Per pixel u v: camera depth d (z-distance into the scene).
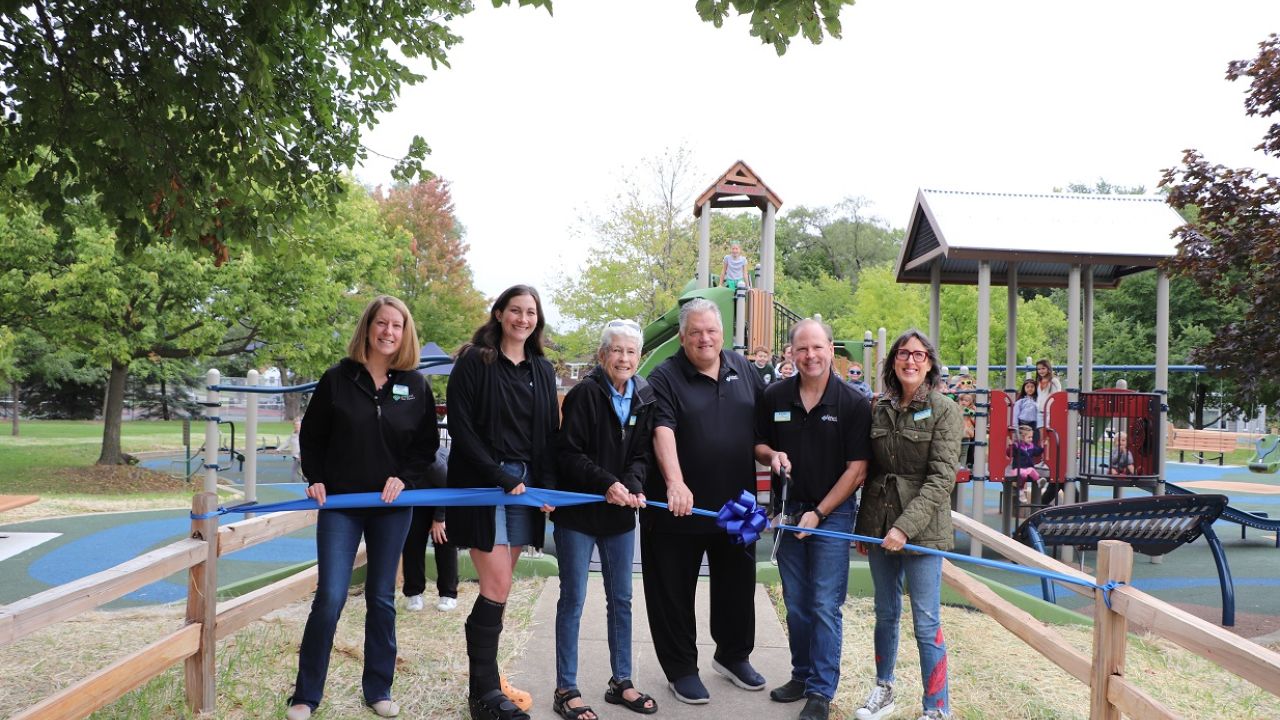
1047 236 8.99
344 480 3.63
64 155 5.35
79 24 4.95
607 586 3.89
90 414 44.72
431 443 3.85
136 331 17.64
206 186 5.74
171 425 38.53
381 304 3.68
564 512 3.75
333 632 3.71
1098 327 30.23
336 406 3.62
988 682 4.45
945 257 9.39
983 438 8.70
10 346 16.66
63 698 2.83
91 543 9.76
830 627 3.76
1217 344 6.34
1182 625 2.62
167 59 5.09
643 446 3.83
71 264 16.06
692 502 3.75
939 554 3.49
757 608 5.64
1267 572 8.74
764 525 3.60
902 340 3.68
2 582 7.85
